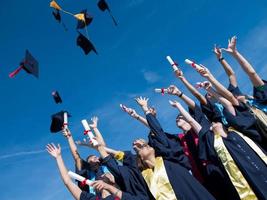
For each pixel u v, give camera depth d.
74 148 5.09
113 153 4.70
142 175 4.05
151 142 4.20
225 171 3.92
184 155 4.15
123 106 4.96
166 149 4.05
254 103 4.32
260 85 4.30
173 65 4.66
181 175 3.81
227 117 4.13
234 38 4.39
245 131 4.02
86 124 4.43
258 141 4.03
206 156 4.12
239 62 4.36
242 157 3.80
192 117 4.55
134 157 4.48
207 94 4.61
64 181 4.18
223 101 4.20
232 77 4.64
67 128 5.16
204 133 4.16
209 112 4.57
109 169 4.18
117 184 4.24
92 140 4.33
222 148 3.91
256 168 3.71
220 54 4.64
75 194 4.09
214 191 4.09
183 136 4.56
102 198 3.93
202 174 4.25
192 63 4.43
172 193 3.75
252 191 3.68
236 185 3.76
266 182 3.64
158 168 3.93
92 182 3.95
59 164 4.29
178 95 4.56
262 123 4.04
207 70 4.35
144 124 4.85
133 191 4.06
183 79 4.62
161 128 4.21
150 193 3.96
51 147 4.43
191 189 3.71
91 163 4.86
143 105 4.51
